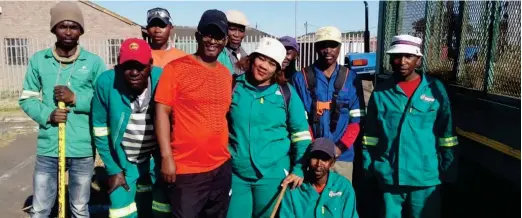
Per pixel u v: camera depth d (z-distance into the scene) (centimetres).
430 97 332
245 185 333
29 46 1700
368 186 440
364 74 1079
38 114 335
